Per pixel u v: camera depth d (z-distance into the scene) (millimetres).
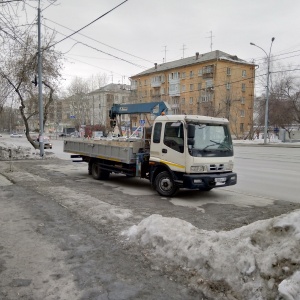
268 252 3379
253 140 49156
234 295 3232
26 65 20797
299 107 46719
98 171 11586
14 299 3244
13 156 19562
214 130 8602
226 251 3668
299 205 7660
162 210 6984
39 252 4445
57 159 19594
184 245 4090
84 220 5988
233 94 58062
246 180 11820
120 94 84750
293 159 20359
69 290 3416
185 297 3297
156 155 8945
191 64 63844
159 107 10688
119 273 3809
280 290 2896
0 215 6371
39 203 7402
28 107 24344
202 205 7660
